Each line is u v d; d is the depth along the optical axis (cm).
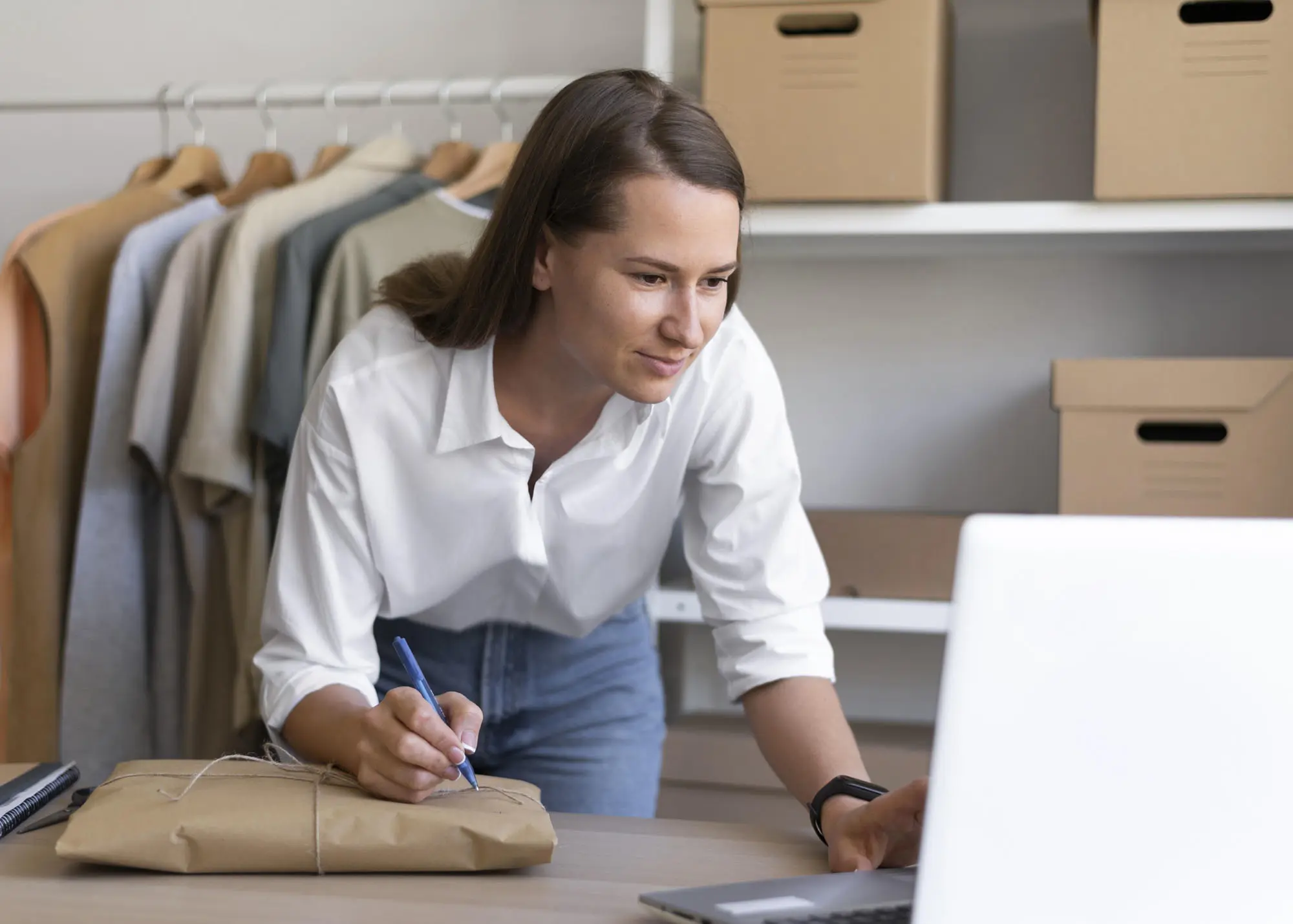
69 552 181
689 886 82
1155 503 182
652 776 148
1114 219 183
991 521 58
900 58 183
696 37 232
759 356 120
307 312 170
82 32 257
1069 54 222
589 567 126
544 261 101
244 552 174
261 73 250
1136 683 57
